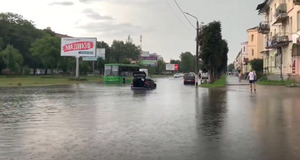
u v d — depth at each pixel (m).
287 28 43.41
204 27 46.28
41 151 7.83
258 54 86.94
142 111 15.65
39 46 80.62
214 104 18.89
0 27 97.50
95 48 67.94
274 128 10.78
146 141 8.92
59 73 115.06
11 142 8.84
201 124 11.73
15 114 14.71
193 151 7.77
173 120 12.71
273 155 7.37
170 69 166.62
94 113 14.93
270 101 20.12
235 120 12.59
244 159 7.04
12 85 45.12
